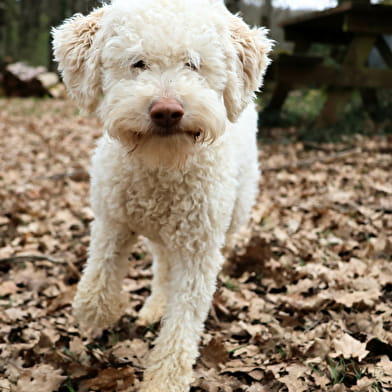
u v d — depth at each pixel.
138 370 0.84
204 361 0.84
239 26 0.84
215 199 0.80
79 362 0.85
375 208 1.39
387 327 0.88
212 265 0.81
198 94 0.72
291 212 1.45
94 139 2.74
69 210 1.54
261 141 2.42
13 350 0.86
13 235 1.33
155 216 0.80
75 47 0.82
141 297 1.06
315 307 0.95
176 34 0.72
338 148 2.20
